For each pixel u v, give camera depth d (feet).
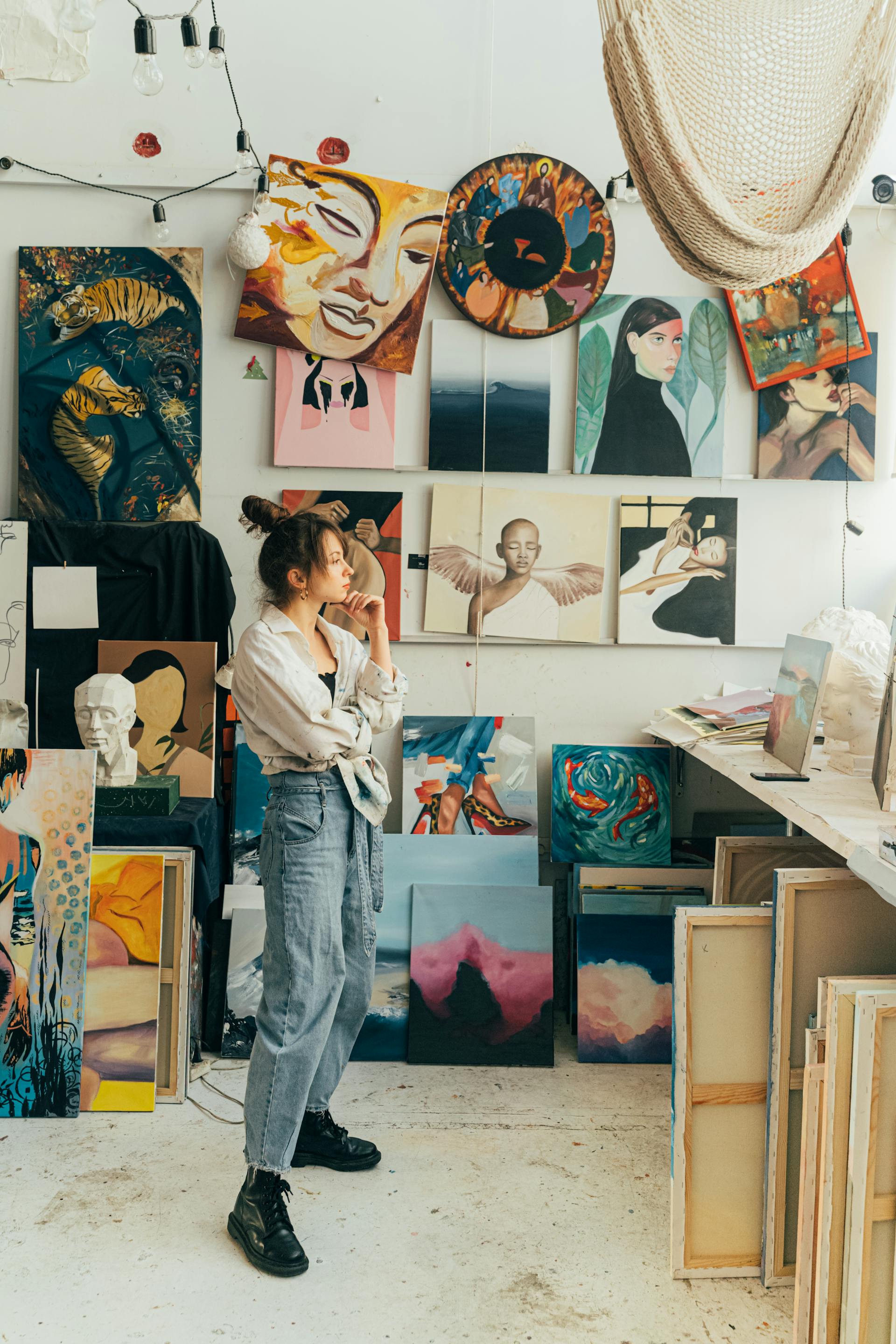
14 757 9.08
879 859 5.63
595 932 10.19
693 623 11.24
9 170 10.60
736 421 11.12
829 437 11.08
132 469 10.80
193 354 10.75
